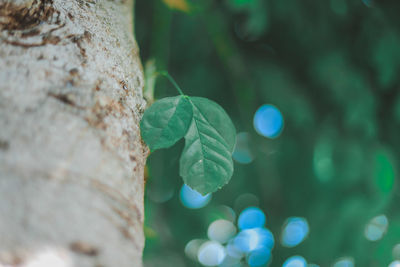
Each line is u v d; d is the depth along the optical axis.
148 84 0.98
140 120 0.79
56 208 0.51
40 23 0.71
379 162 2.35
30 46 0.67
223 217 2.98
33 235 0.49
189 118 0.82
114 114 0.67
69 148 0.56
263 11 2.18
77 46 0.70
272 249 3.15
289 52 2.71
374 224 2.57
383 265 2.49
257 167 2.90
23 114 0.57
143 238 0.64
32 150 0.54
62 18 0.73
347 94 2.41
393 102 2.55
